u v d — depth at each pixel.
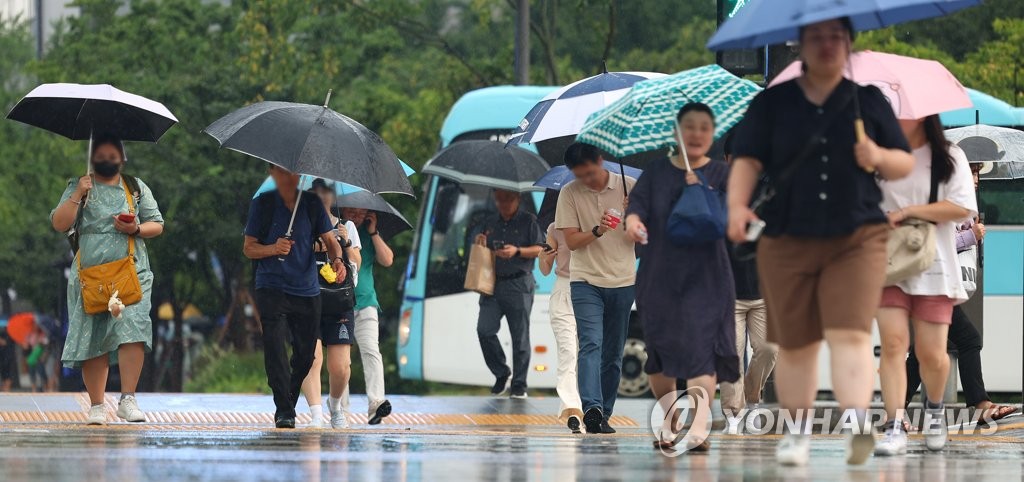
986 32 84.50
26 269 97.00
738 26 16.11
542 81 87.56
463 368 48.44
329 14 88.19
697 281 20.09
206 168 81.81
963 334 29.20
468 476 15.78
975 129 32.88
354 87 90.25
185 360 92.00
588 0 85.06
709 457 18.78
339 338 28.59
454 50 87.12
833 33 15.92
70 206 27.05
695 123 20.23
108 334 27.08
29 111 28.78
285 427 26.45
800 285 16.06
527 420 32.84
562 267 28.69
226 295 86.56
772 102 16.08
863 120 15.98
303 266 26.25
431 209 49.06
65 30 100.06
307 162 25.50
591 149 26.23
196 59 85.44
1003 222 45.84
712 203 19.83
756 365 28.61
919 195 20.70
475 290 39.22
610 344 27.23
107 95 28.02
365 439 22.17
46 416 30.47
